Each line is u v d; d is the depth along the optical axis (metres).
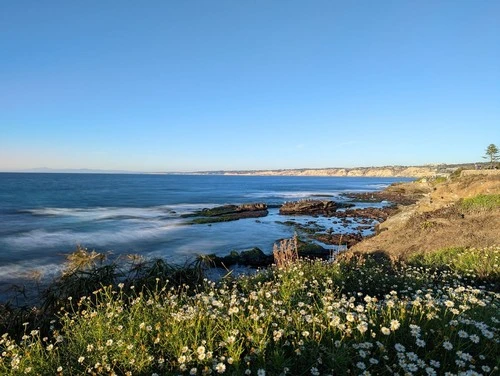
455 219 18.66
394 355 3.69
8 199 60.66
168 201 65.88
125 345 3.97
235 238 28.95
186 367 3.60
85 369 3.86
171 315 4.77
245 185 152.75
